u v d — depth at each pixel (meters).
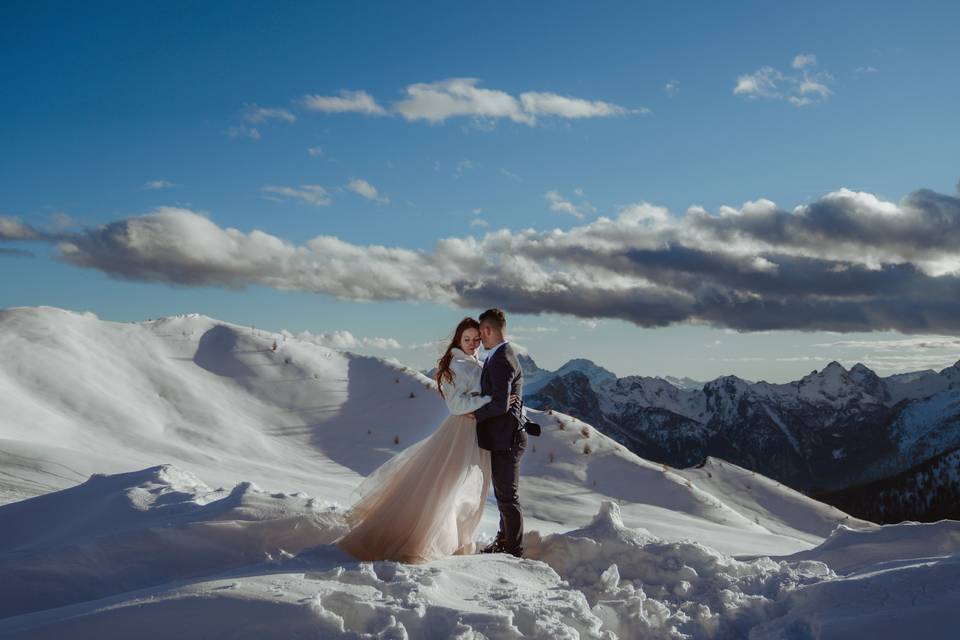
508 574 5.29
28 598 4.91
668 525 20.73
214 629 3.74
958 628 4.02
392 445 26.95
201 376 30.72
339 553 5.41
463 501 6.28
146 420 25.47
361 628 3.94
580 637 4.20
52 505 7.58
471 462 5.89
